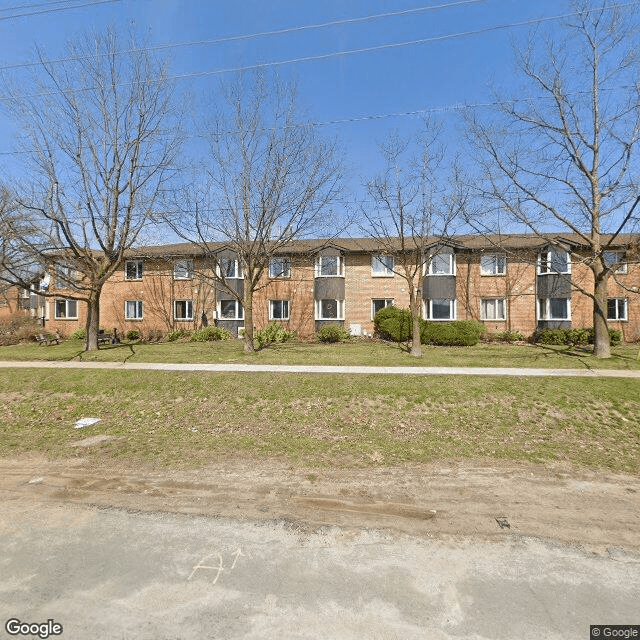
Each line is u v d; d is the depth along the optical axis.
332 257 22.80
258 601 2.88
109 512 4.24
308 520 4.07
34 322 27.09
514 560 3.38
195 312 24.86
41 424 8.20
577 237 20.44
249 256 14.34
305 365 12.23
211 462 5.88
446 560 3.37
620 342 18.72
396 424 7.71
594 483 5.11
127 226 16.50
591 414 7.89
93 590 3.00
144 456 6.16
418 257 15.92
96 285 16.25
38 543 3.63
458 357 13.86
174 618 2.72
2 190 20.88
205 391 9.66
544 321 20.53
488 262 21.72
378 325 20.80
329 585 3.05
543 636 2.56
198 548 3.54
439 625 2.65
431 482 5.12
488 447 6.55
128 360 13.59
